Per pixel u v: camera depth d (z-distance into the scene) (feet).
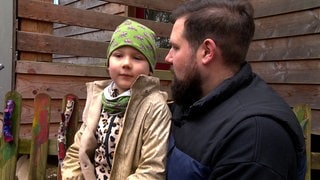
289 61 11.94
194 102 4.23
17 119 6.89
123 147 4.52
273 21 12.45
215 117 3.75
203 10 3.97
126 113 4.54
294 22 11.72
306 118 7.80
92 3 18.51
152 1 13.23
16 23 10.18
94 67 11.58
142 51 4.79
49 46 10.76
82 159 4.77
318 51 10.96
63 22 11.12
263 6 12.76
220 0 3.99
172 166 3.96
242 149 3.37
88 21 11.69
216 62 3.97
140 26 5.02
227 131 3.52
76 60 20.80
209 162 3.59
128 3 12.69
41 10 10.64
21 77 10.21
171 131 4.45
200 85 4.11
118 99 4.68
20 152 7.04
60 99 10.87
